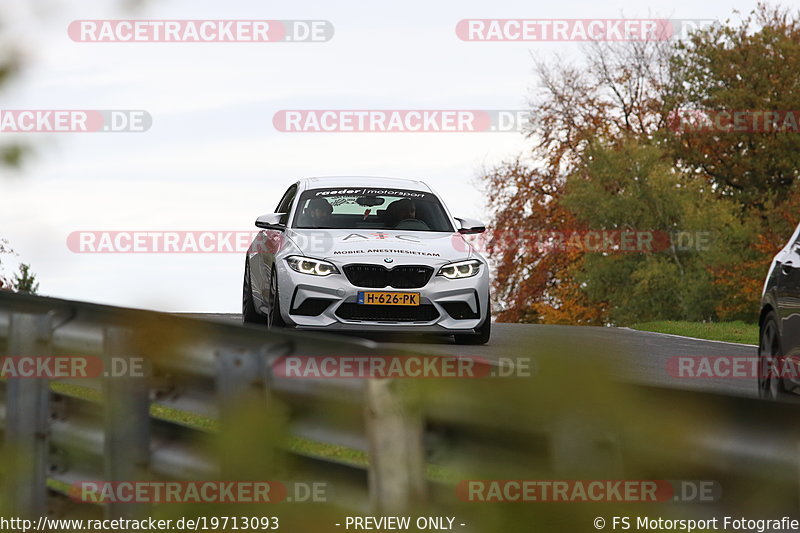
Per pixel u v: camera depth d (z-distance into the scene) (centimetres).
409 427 807
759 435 618
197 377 1066
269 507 846
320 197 4503
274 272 4228
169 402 1113
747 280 13212
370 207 4481
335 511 880
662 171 13938
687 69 16462
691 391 614
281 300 4122
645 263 14062
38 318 1306
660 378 3388
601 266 14088
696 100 16462
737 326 7244
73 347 1246
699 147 16212
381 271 4078
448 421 770
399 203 4491
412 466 804
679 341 5147
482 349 4053
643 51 16450
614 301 14562
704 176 15725
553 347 595
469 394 725
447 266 4147
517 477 687
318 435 929
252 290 4766
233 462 814
